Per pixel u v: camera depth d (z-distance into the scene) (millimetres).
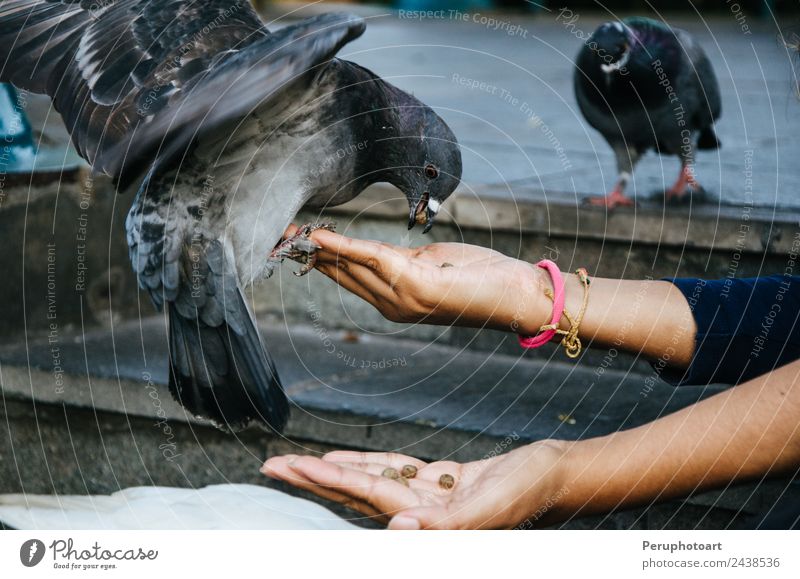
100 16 2330
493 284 1938
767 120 4477
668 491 1704
